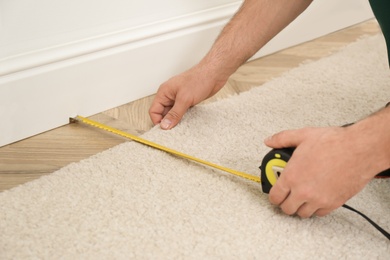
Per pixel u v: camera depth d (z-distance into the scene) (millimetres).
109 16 1171
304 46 1727
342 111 1263
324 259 808
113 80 1235
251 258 798
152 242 818
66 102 1158
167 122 1147
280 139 845
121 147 1074
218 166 989
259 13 1104
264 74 1495
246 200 930
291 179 796
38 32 1055
